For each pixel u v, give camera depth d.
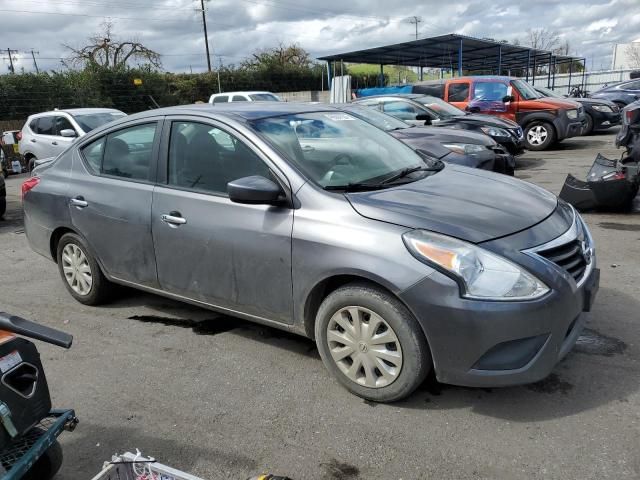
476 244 2.79
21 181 14.14
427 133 8.81
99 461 2.81
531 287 2.72
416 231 2.88
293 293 3.28
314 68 44.44
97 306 4.84
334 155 3.66
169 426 3.06
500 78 13.96
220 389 3.40
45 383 2.37
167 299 4.93
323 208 3.16
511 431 2.82
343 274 3.02
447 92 14.42
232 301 3.63
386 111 11.45
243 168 3.54
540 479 2.48
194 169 3.79
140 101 28.75
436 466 2.61
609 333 3.77
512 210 3.13
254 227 3.38
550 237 2.97
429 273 2.76
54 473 2.59
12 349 2.21
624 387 3.14
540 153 13.22
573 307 2.85
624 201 6.88
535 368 2.78
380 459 2.68
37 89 24.83
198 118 3.83
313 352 3.80
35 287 5.49
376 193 3.27
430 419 2.96
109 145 4.41
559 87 35.09
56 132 13.12
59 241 4.82
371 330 3.02
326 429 2.94
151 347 4.02
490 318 2.69
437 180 3.63
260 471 2.66
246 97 17.16
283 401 3.22
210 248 3.61
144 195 4.00
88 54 36.72
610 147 13.52
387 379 3.03
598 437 2.73
